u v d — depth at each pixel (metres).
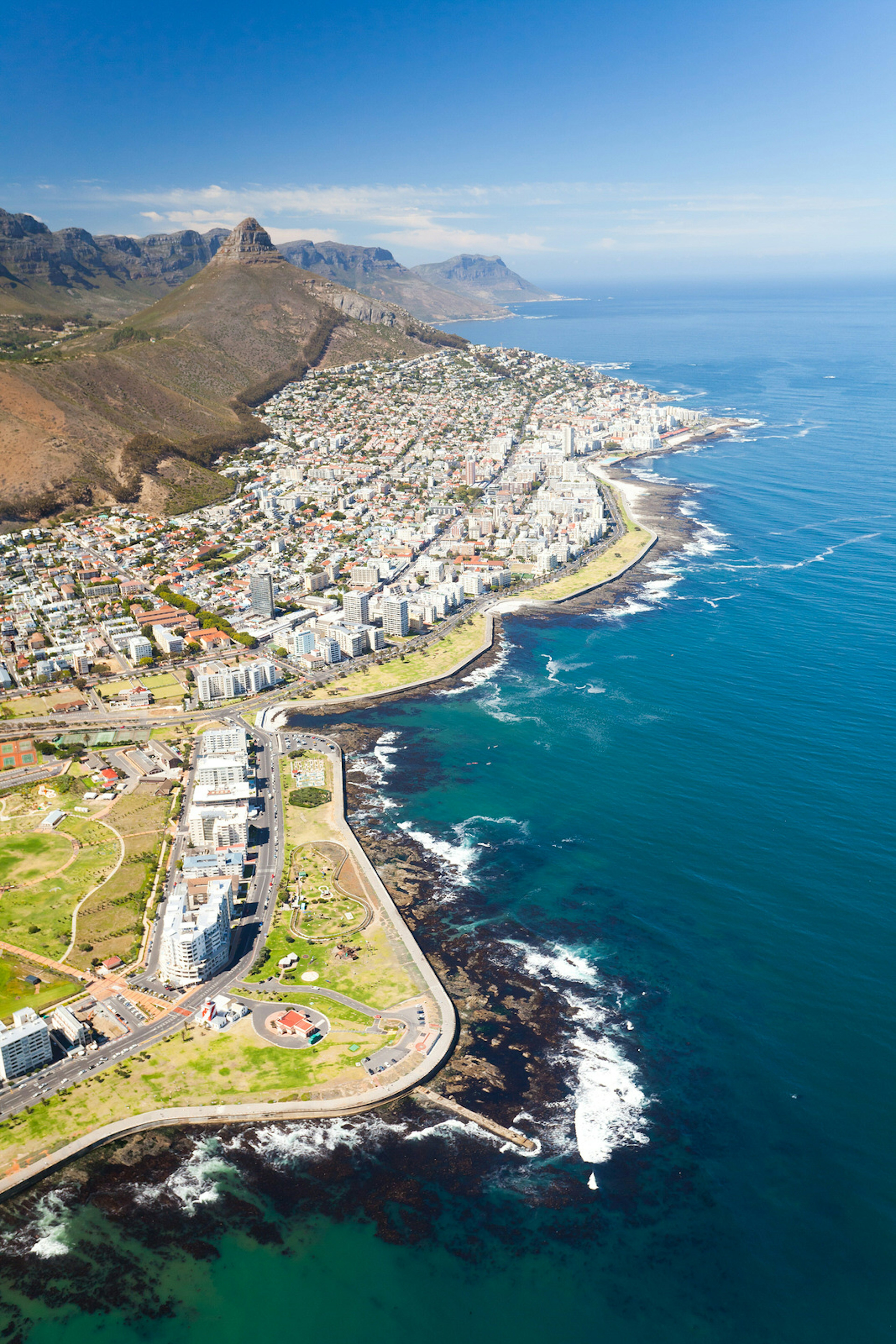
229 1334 198.62
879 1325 197.25
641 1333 196.75
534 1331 198.38
